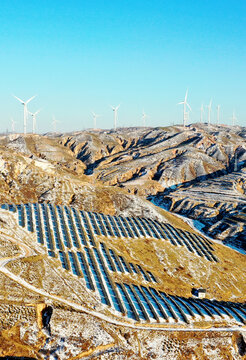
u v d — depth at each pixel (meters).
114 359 67.81
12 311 67.31
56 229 114.00
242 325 84.81
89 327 71.00
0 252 89.38
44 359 64.06
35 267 85.75
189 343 75.06
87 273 92.31
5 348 62.69
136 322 76.75
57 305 72.44
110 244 116.81
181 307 89.06
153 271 109.12
